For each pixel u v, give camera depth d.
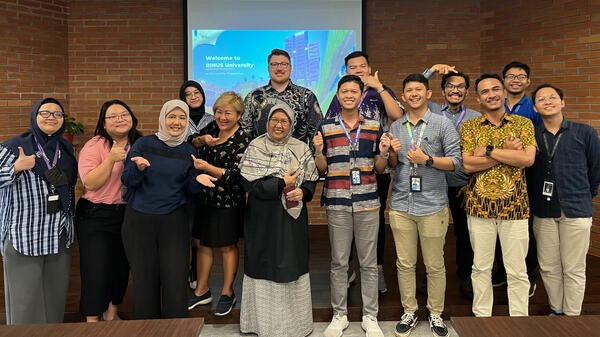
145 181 2.69
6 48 5.33
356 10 5.71
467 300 3.40
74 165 2.85
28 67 5.51
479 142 2.82
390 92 3.55
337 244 3.02
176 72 5.90
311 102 3.51
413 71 5.89
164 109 2.73
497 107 2.80
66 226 2.73
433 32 5.86
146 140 2.74
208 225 3.13
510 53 5.47
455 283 3.75
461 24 5.84
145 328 1.68
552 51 5.01
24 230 2.58
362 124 2.98
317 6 5.70
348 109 2.92
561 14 4.90
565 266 2.99
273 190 2.84
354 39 5.74
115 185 2.80
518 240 2.82
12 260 2.60
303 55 5.75
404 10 5.84
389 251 4.71
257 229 2.94
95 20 5.82
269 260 2.92
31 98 5.55
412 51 5.88
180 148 2.80
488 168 2.83
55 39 5.70
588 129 2.91
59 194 2.68
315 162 3.01
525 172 3.08
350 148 2.95
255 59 5.75
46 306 2.75
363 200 2.94
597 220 4.69
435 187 2.92
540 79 5.15
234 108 3.01
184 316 2.76
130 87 5.89
